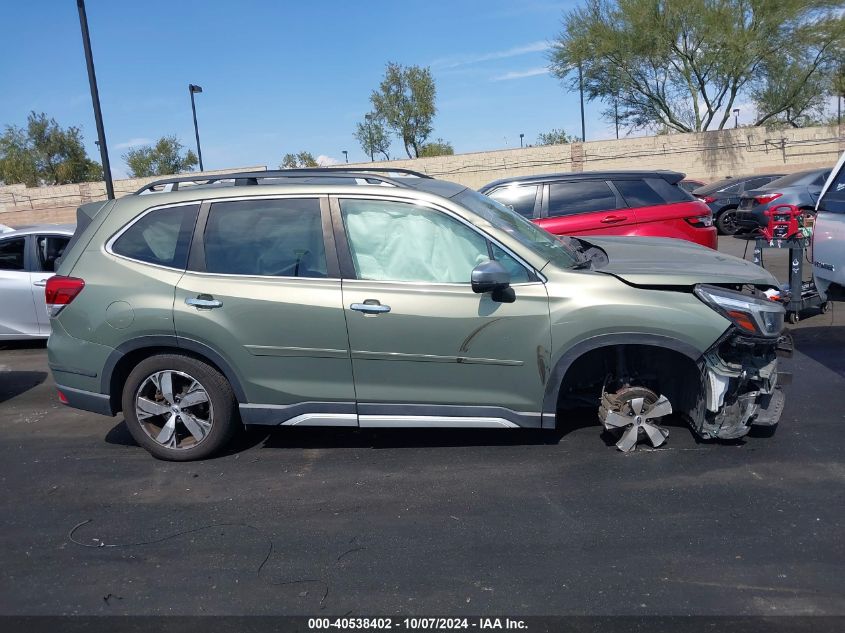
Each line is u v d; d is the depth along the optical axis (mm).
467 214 4473
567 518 3898
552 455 4707
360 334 4441
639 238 5805
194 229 4688
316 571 3502
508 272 4305
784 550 3500
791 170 31984
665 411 4602
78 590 3426
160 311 4586
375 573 3461
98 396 4816
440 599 3230
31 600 3357
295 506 4188
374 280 4469
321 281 4500
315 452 4965
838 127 31484
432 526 3883
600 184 8773
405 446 4980
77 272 4785
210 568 3568
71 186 37031
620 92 33656
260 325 4516
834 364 6480
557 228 8578
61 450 5277
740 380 4418
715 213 19078
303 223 4586
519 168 34375
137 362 4875
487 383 4453
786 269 11930
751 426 4879
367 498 4246
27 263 8328
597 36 31953
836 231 6098
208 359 4672
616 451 4715
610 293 4312
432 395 4500
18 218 37250
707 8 30344
